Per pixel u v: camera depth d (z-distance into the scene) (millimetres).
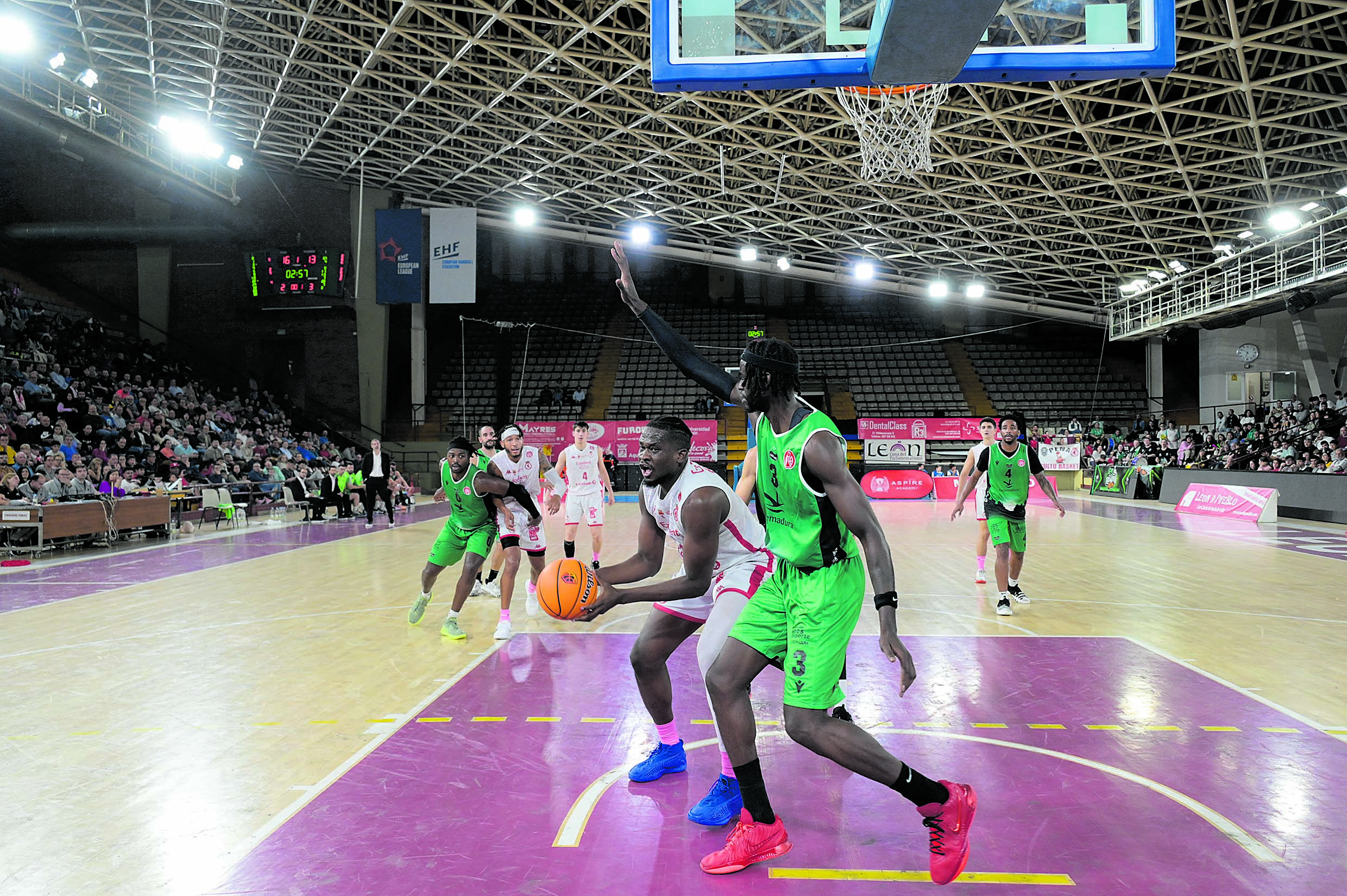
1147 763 3322
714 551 2781
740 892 2318
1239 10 13188
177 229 24094
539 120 20109
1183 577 8703
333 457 24172
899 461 26516
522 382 31656
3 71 17172
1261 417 21969
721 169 21250
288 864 2482
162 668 4953
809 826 2762
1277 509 15844
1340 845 2594
